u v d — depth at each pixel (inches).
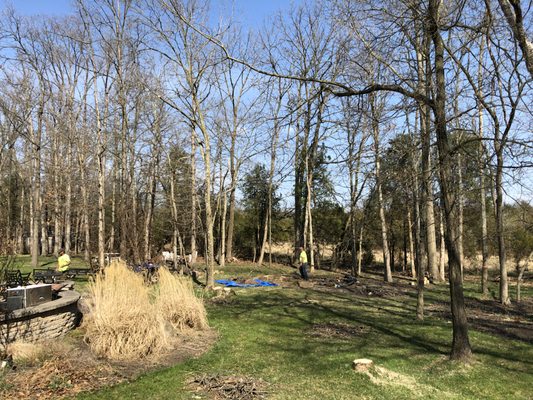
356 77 301.3
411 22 291.6
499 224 615.8
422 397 235.3
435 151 381.7
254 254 1275.8
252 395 231.9
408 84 317.1
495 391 247.8
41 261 1069.8
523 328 435.8
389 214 1008.2
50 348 294.5
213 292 620.7
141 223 944.9
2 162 982.4
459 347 303.1
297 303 557.0
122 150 892.0
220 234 1227.9
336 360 300.5
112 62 833.5
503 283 612.1
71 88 1254.9
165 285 396.2
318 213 1165.7
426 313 502.9
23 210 1390.3
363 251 1210.6
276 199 1299.2
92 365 274.7
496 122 411.2
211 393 234.8
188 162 1019.3
